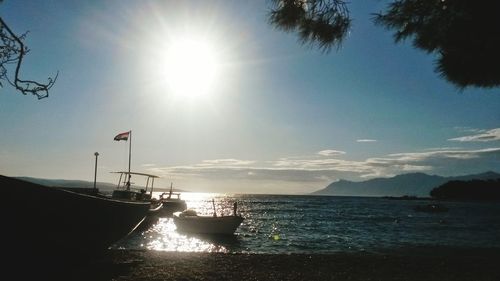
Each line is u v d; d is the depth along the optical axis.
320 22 6.96
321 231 40.66
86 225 9.47
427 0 6.87
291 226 46.75
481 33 5.98
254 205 126.69
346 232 39.81
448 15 6.57
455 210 104.88
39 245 8.23
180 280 11.20
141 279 10.78
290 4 7.04
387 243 30.31
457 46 6.24
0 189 7.18
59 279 9.17
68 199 8.54
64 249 9.01
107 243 11.08
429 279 12.45
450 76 6.49
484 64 6.15
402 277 12.68
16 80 5.81
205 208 101.69
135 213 12.49
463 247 27.33
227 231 32.66
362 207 121.12
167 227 40.97
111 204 10.41
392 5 7.16
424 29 7.03
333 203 160.50
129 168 41.41
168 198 59.59
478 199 193.00
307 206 121.62
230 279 11.70
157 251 17.61
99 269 11.10
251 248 26.30
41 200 7.86
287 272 13.13
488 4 5.85
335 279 12.12
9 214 7.44
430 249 25.92
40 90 5.95
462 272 13.77
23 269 8.05
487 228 46.84
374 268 14.26
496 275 13.28
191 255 16.36
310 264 14.81
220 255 16.67
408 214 82.50
